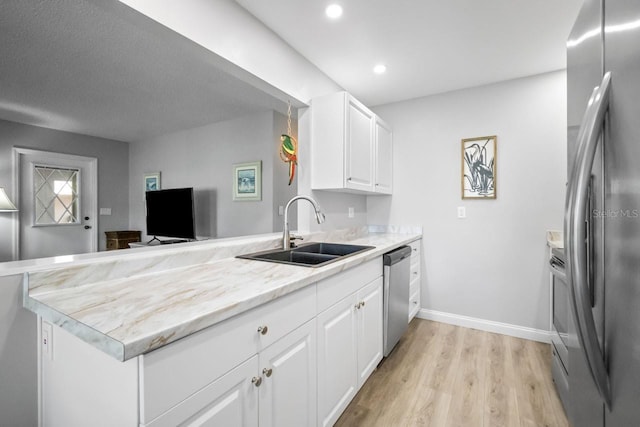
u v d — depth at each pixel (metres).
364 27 1.91
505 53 2.24
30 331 1.00
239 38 1.68
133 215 5.26
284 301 1.13
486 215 2.79
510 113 2.69
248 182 3.80
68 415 0.91
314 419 1.32
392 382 1.94
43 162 4.37
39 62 2.44
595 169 0.86
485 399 1.78
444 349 2.40
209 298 0.94
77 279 1.09
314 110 2.37
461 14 1.80
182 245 1.59
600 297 0.83
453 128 2.94
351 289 1.67
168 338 0.71
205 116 3.87
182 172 4.55
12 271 0.96
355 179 2.40
